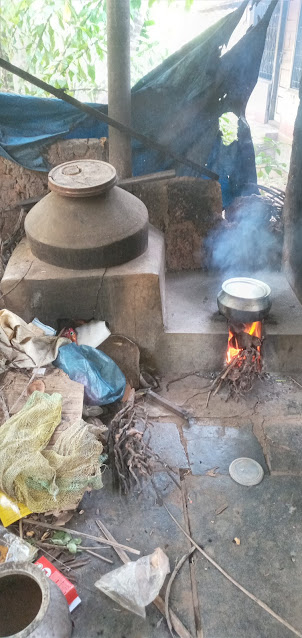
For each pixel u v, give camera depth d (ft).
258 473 11.74
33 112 14.51
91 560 9.98
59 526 10.44
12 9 19.84
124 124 14.61
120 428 11.73
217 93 15.38
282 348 14.44
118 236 12.78
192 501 11.13
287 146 29.30
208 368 14.79
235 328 13.87
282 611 9.09
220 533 10.46
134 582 9.16
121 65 13.75
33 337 12.69
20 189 15.64
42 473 9.94
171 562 9.91
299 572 9.73
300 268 15.11
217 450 12.39
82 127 15.12
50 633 7.55
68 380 12.25
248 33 14.47
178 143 15.96
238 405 13.71
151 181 14.85
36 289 13.05
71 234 12.70
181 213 16.38
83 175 13.07
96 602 9.25
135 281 12.99
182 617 9.03
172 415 13.39
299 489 11.39
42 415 10.85
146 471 11.26
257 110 33.17
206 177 16.53
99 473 10.54
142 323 13.78
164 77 14.82
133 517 10.79
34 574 8.07
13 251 14.61
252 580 9.59
